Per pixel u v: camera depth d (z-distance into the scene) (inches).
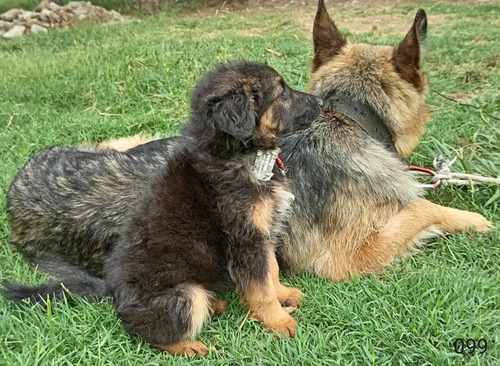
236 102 57.0
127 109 93.5
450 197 69.8
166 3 206.7
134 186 63.7
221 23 159.8
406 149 67.2
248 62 62.3
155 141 69.9
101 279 61.5
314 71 68.3
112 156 66.6
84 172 65.1
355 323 56.9
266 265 58.2
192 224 58.3
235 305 60.8
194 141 60.5
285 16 169.3
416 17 64.1
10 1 209.6
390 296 58.8
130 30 156.3
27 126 89.7
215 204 58.6
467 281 58.8
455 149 74.4
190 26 159.5
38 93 99.7
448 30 127.0
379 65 65.1
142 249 57.7
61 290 59.6
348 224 63.5
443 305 57.4
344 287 60.6
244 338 57.4
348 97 64.9
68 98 98.0
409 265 62.3
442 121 79.8
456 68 97.7
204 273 58.5
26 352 55.5
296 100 62.6
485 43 110.7
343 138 63.9
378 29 141.0
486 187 68.9
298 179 64.0
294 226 63.9
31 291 59.6
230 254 58.3
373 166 63.4
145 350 56.5
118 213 62.9
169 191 59.4
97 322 58.1
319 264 64.1
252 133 56.6
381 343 55.6
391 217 64.2
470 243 63.4
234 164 59.1
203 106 59.1
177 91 94.7
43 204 64.6
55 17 184.4
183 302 56.6
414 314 56.9
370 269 63.4
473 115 80.6
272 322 58.0
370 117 64.7
